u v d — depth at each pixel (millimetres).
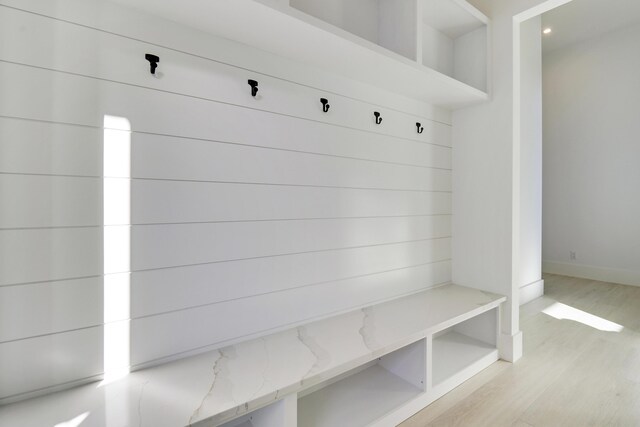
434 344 2016
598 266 4070
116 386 1000
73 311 984
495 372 1821
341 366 1147
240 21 1136
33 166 929
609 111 3971
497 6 1980
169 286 1150
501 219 1978
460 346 1981
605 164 4016
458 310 1704
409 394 1514
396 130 1888
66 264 974
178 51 1156
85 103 1000
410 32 1603
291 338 1358
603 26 3787
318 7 1539
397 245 1911
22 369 915
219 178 1254
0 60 884
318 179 1551
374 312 1676
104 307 1032
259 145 1354
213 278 1245
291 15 1110
